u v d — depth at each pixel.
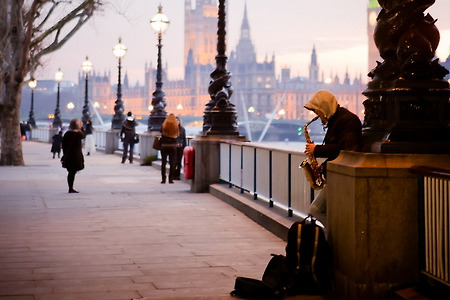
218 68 16.59
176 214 12.73
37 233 10.55
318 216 7.07
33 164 27.52
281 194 11.12
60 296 6.56
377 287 5.75
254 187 13.00
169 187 18.00
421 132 5.89
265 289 6.15
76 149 16.47
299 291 6.21
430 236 5.53
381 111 6.07
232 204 13.81
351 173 5.80
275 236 10.32
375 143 6.00
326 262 6.21
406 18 5.97
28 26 24.88
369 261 5.75
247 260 8.50
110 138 36.25
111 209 13.47
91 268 7.97
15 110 26.28
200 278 7.45
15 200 14.95
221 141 16.20
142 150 27.30
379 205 5.75
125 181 19.88
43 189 17.42
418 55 5.91
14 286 7.00
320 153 6.61
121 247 9.38
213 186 15.96
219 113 16.47
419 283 5.66
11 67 25.55
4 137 26.33
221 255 8.82
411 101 5.90
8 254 8.83
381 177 5.74
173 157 19.25
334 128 6.62
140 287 6.98
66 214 12.73
